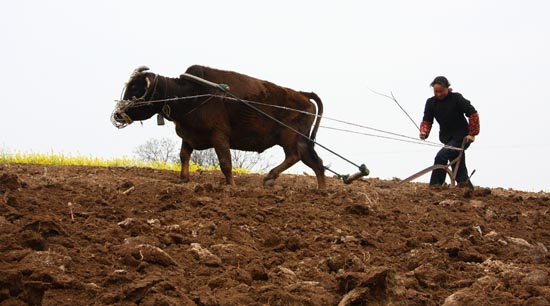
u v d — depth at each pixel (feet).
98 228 23.76
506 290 21.86
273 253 23.99
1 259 19.15
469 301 19.94
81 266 19.81
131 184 32.24
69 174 35.96
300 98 39.17
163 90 35.45
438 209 34.73
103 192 29.66
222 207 29.32
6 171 35.47
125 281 18.84
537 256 26.43
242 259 22.80
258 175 44.34
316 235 27.12
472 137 40.73
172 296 18.11
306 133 39.32
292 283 21.09
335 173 37.22
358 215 30.96
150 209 28.14
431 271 22.97
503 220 34.24
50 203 26.08
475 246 27.12
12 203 24.77
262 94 37.78
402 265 24.32
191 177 40.63
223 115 36.70
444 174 42.14
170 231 24.95
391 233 28.50
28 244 20.71
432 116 42.37
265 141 38.47
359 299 19.13
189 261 21.85
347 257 23.30
